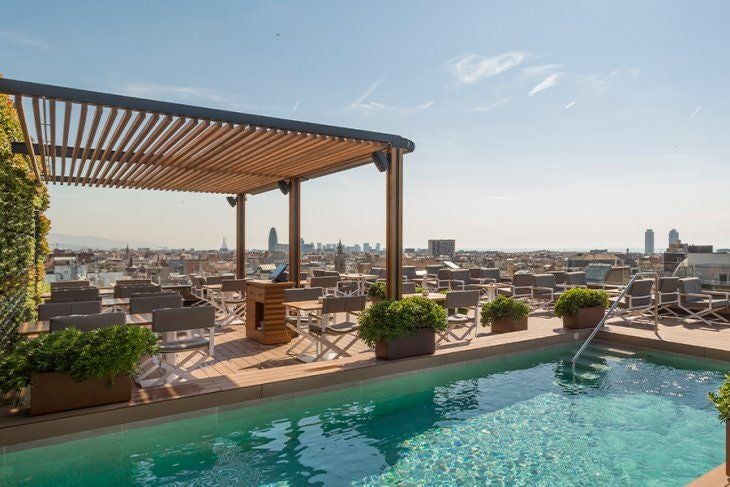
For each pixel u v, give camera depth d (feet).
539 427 12.42
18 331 14.02
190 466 10.13
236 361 17.94
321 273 39.04
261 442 11.43
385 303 17.21
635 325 24.76
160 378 14.71
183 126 15.21
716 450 11.03
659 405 14.19
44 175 23.89
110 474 9.76
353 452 10.88
